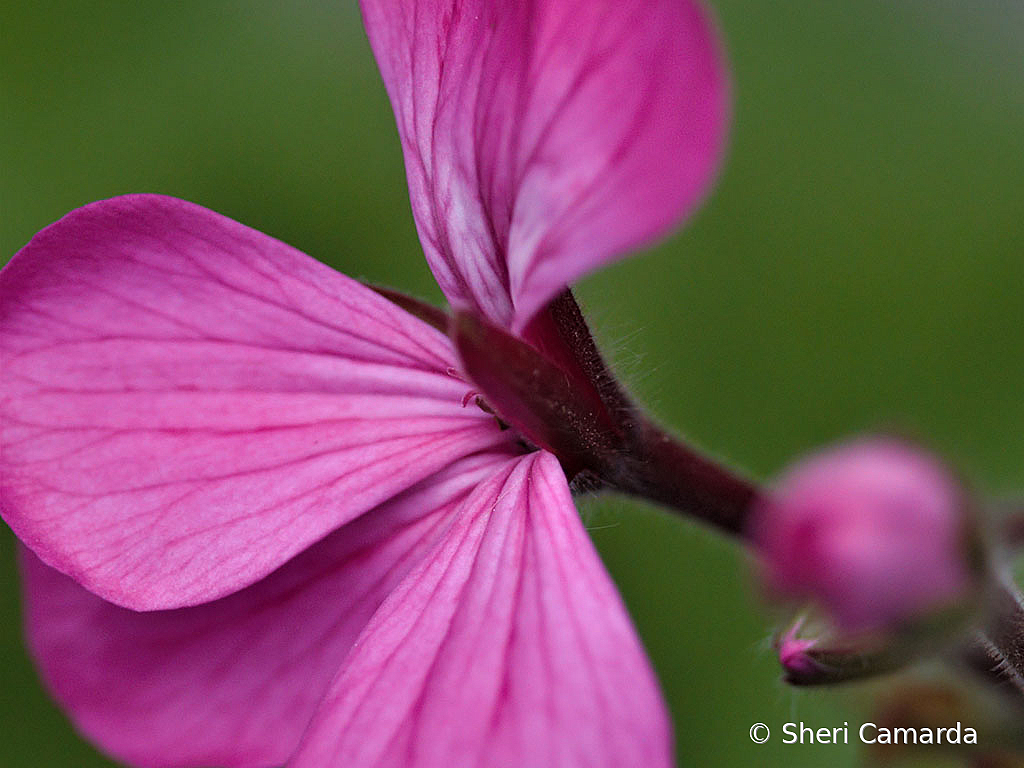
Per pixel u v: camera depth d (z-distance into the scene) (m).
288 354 0.13
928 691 0.14
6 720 0.17
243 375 0.13
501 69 0.12
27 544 0.12
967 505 0.11
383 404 0.13
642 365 0.14
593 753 0.11
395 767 0.11
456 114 0.12
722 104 0.11
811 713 0.16
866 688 0.14
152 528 0.13
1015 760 0.14
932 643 0.11
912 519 0.10
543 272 0.12
